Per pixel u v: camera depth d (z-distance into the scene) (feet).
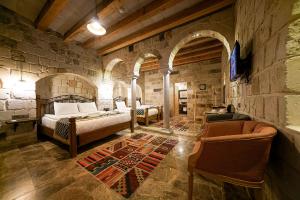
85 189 4.80
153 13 8.18
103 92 16.30
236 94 7.96
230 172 3.36
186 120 19.16
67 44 12.64
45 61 11.03
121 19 9.64
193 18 8.79
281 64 2.87
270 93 3.45
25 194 4.58
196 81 20.16
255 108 4.66
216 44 12.93
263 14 3.84
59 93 13.02
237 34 7.34
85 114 11.69
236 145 3.20
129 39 11.82
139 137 10.91
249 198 4.33
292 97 2.65
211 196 4.42
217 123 4.99
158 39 11.69
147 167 6.27
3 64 8.85
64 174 5.73
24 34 9.80
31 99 10.14
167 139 10.39
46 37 11.07
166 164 6.54
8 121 8.61
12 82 9.23
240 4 6.58
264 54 3.80
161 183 5.11
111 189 4.80
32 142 9.95
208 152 3.51
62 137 8.03
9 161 6.92
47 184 5.08
